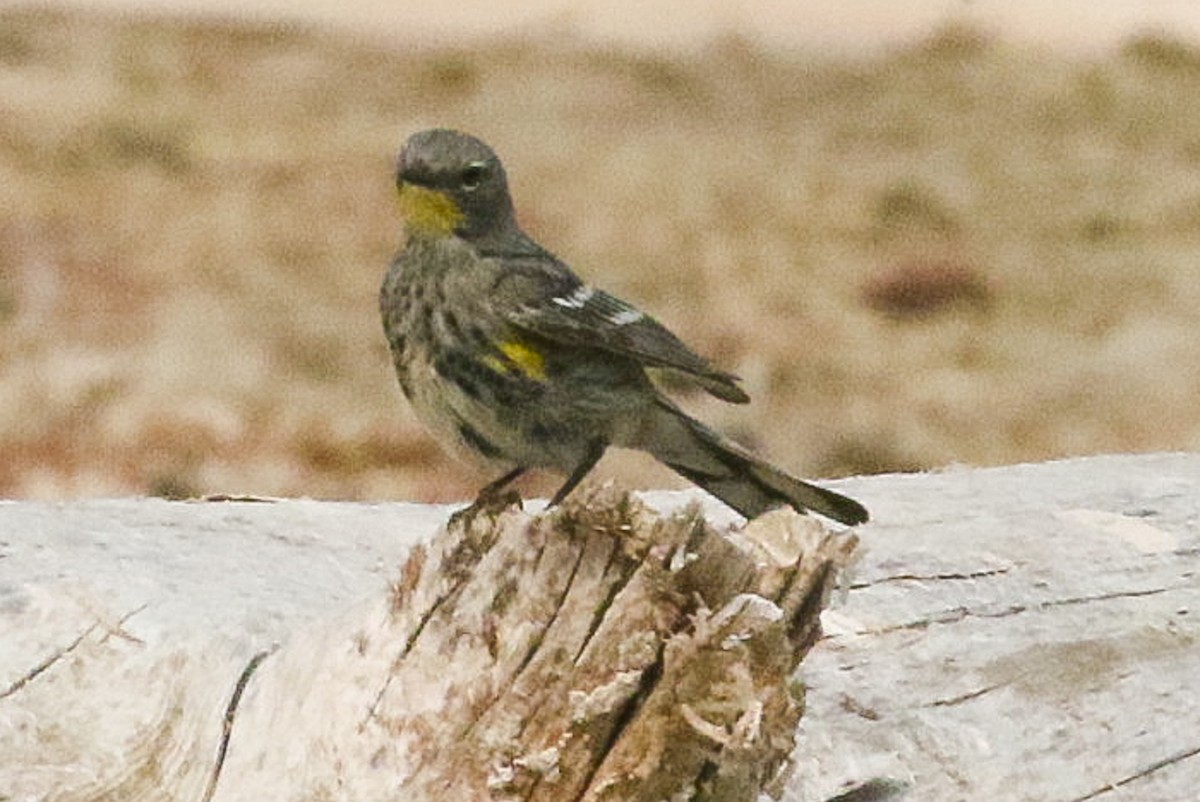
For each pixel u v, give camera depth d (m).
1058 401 17.52
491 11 30.33
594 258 20.64
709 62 28.53
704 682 4.89
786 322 19.16
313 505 7.80
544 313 6.56
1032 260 21.23
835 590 5.93
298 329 18.17
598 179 23.45
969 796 6.11
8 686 6.28
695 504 4.98
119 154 23.41
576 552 4.99
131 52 27.77
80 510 7.54
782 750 5.08
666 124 25.92
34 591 6.57
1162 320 19.52
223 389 16.47
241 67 27.48
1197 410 17.50
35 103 25.09
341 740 5.31
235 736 5.77
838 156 24.77
